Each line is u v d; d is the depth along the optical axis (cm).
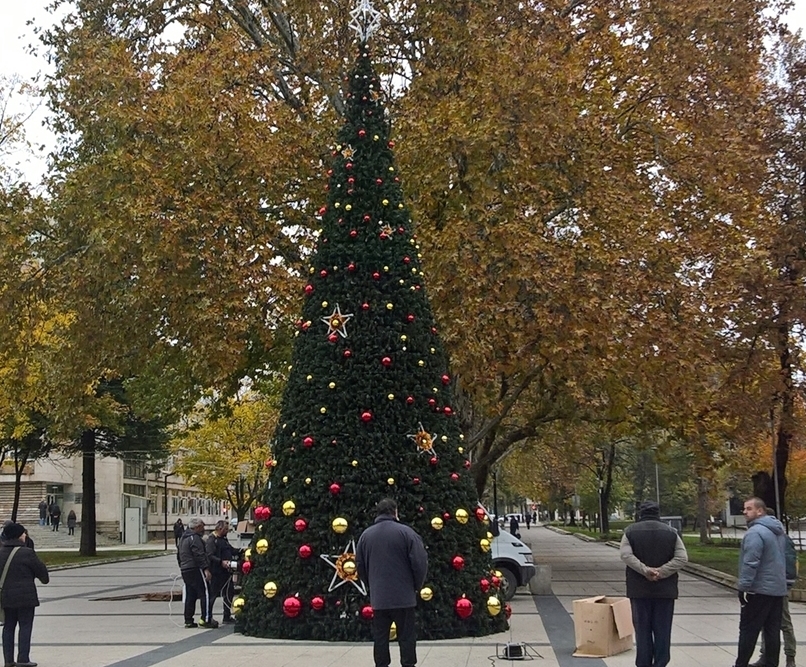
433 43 2031
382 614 853
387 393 1168
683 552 890
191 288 1764
